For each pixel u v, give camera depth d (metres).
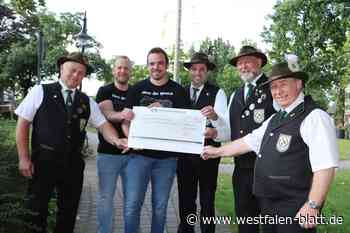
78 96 4.33
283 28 15.68
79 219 6.00
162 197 4.73
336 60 16.03
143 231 5.66
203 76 5.15
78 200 4.42
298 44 15.43
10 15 13.86
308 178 3.32
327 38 14.93
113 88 4.96
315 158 3.21
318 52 15.75
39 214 4.14
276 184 3.40
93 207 6.68
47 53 17.84
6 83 21.45
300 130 3.32
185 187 5.18
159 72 4.62
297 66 3.47
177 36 18.62
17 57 21.27
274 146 3.44
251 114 4.42
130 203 4.66
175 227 5.89
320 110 3.33
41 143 4.13
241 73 4.58
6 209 3.76
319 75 15.88
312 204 3.18
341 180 10.47
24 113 4.11
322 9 14.29
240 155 4.36
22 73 21.86
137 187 4.64
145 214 6.46
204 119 4.54
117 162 4.80
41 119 4.13
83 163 4.45
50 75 15.37
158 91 4.67
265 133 3.60
